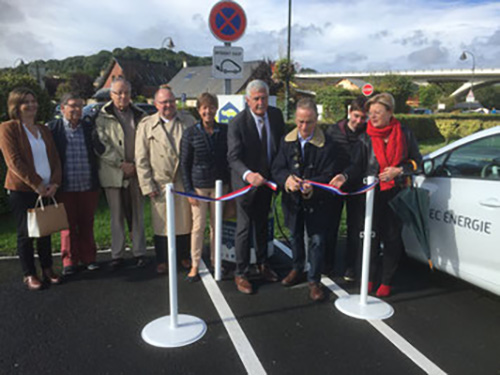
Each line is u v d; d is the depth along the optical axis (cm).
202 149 359
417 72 7706
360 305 328
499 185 288
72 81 4388
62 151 364
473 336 289
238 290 363
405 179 331
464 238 310
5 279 381
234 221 404
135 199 405
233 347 274
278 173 337
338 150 345
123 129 385
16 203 343
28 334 288
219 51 545
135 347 274
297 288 368
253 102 335
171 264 281
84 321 308
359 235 362
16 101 329
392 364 256
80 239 397
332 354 267
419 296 352
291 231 357
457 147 335
